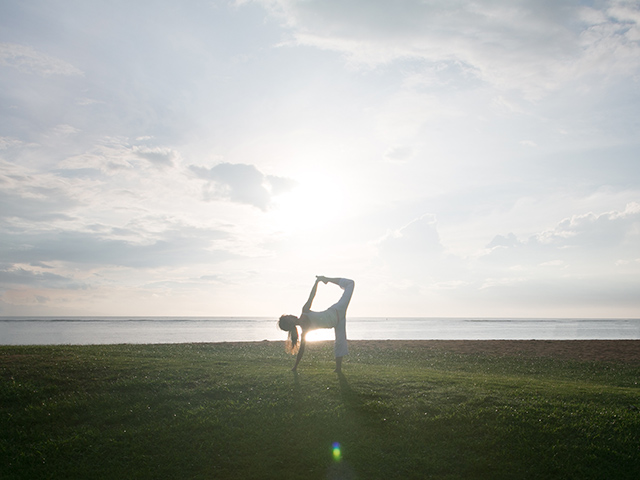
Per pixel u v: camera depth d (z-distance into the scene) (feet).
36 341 130.11
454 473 26.84
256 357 59.88
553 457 28.12
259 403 34.94
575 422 31.91
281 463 27.68
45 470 26.45
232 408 34.22
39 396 35.58
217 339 149.07
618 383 52.60
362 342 92.58
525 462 27.76
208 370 44.42
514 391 39.19
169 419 32.48
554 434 30.48
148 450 28.68
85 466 26.91
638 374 59.06
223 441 29.66
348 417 32.60
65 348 58.95
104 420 32.19
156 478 26.11
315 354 71.26
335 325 41.75
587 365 64.95
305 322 39.42
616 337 193.57
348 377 41.96
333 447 29.14
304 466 27.48
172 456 28.04
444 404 35.27
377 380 41.42
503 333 232.73
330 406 34.22
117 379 40.14
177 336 169.78
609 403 36.60
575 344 90.53
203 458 27.91
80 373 41.52
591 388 43.04
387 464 27.58
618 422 31.99
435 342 93.76
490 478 26.43
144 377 40.63
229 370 44.93
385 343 90.89
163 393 36.70
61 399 35.22
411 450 28.94
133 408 33.86
